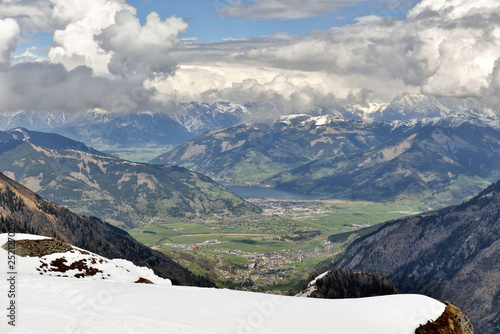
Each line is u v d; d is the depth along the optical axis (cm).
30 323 4056
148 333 4372
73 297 5200
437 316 5784
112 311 4853
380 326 5275
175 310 5153
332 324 5191
